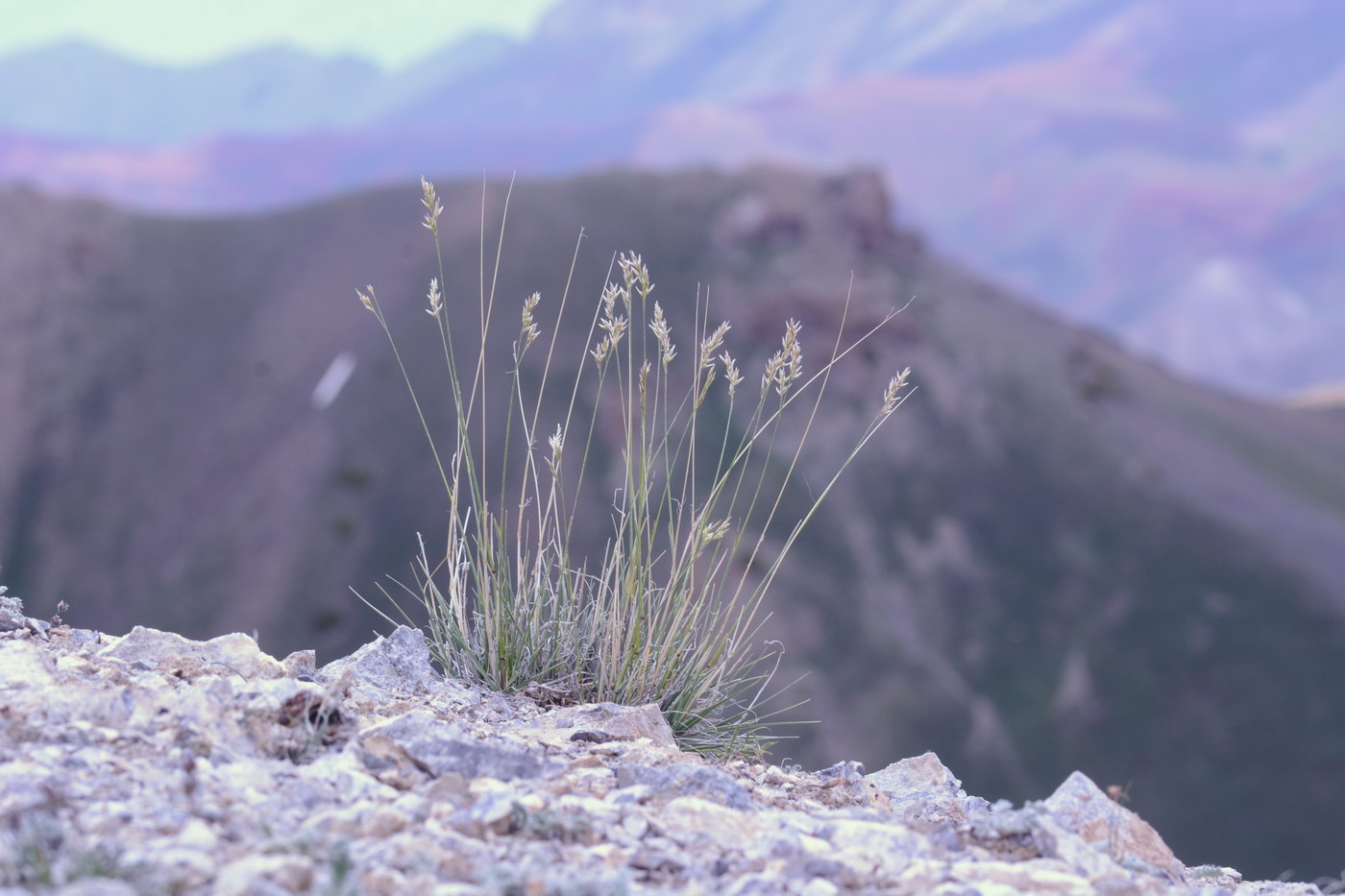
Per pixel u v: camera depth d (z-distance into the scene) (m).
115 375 186.00
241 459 170.38
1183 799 135.62
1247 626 161.25
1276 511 192.50
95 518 163.25
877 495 175.88
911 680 145.38
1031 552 173.25
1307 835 126.00
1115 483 188.88
